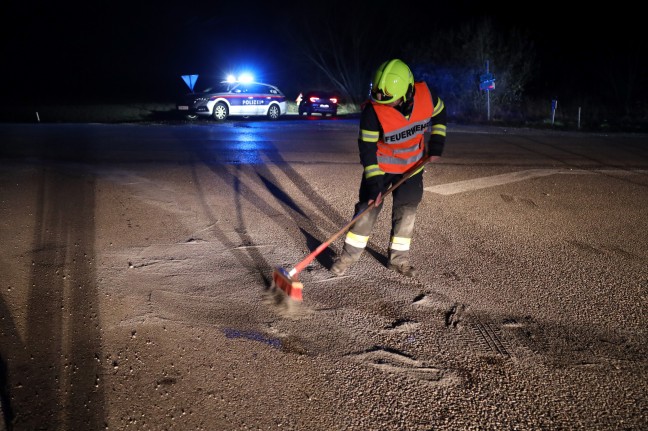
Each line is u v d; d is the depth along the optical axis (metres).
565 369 3.19
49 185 7.11
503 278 4.47
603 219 6.35
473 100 24.83
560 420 2.75
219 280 4.23
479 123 21.22
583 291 4.26
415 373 3.11
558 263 4.85
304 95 23.67
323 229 5.65
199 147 11.45
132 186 7.20
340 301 3.95
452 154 11.53
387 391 2.94
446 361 3.24
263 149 11.45
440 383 3.03
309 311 3.78
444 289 4.22
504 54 24.11
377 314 3.78
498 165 10.10
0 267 4.27
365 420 2.71
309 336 3.46
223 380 2.97
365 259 4.79
